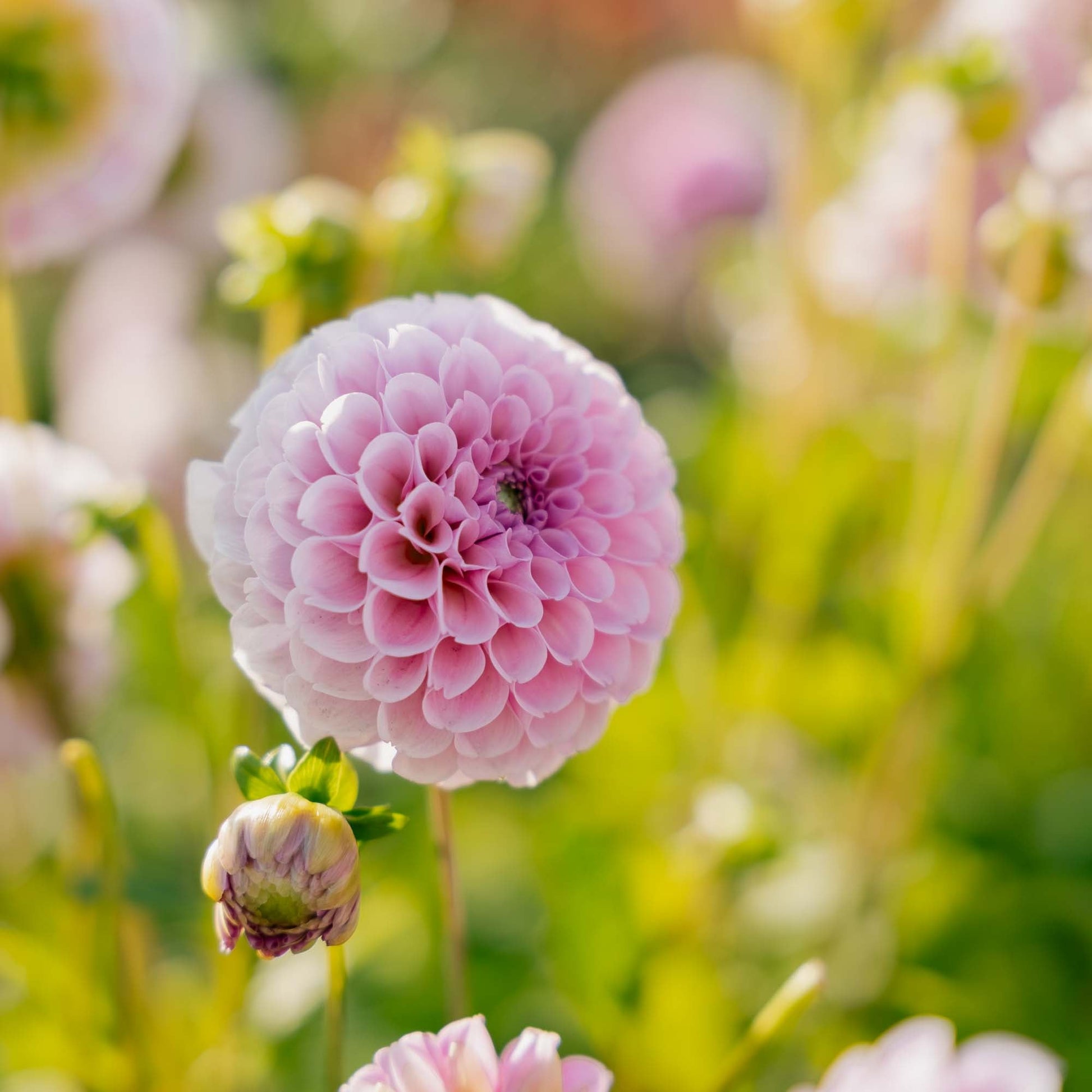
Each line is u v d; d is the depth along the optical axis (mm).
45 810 953
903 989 874
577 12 2080
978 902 901
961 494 925
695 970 848
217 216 1363
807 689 982
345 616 677
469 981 876
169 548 786
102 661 840
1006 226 827
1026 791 988
